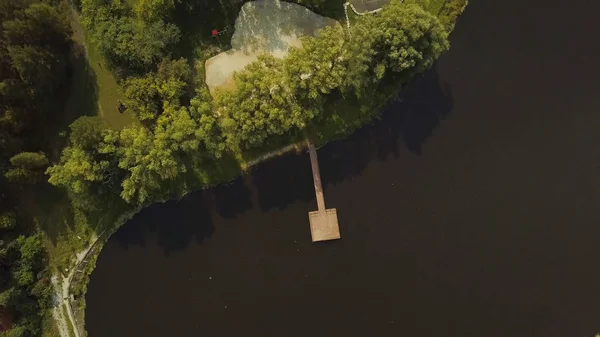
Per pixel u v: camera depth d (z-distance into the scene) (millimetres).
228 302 64625
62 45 61594
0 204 62188
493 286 63656
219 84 63562
